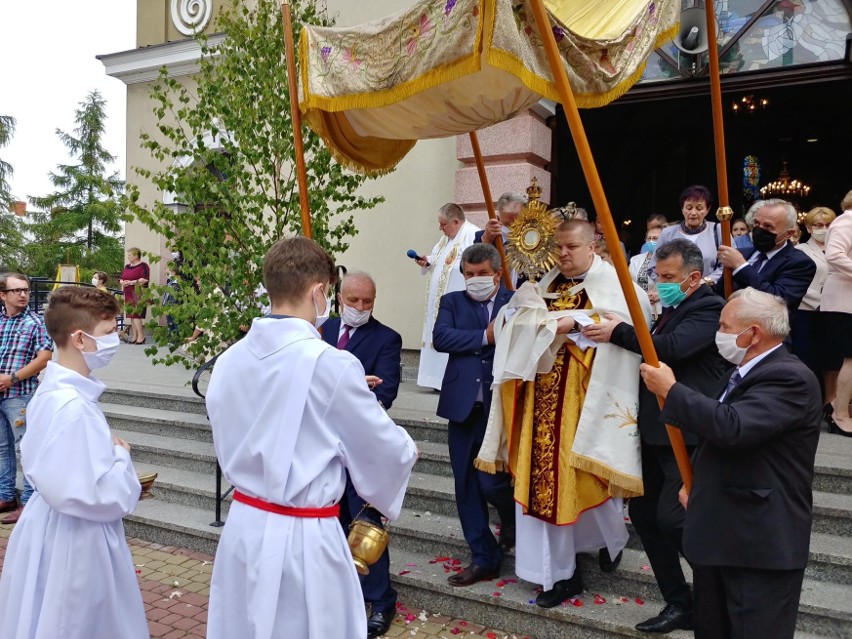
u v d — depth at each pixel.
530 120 6.89
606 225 2.64
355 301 3.71
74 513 2.30
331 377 2.02
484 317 3.93
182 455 5.77
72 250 35.22
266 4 5.29
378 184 8.00
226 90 5.22
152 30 10.95
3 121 35.91
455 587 3.75
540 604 3.50
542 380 3.45
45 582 2.40
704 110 8.68
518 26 2.69
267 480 1.98
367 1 7.88
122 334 11.74
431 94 3.49
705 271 4.89
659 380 2.57
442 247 6.47
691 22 6.32
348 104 3.37
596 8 3.39
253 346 2.08
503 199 5.04
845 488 4.05
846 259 4.93
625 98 7.00
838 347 5.04
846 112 8.91
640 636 3.25
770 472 2.36
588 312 3.32
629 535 3.99
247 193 5.23
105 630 2.46
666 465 3.14
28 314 5.41
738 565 2.36
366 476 2.11
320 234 5.37
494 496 3.78
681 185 10.42
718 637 2.55
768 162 10.42
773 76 6.43
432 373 6.42
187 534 4.86
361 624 2.07
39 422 2.37
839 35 6.25
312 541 1.98
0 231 34.88
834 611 3.19
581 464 3.23
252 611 1.94
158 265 11.35
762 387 2.36
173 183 5.17
